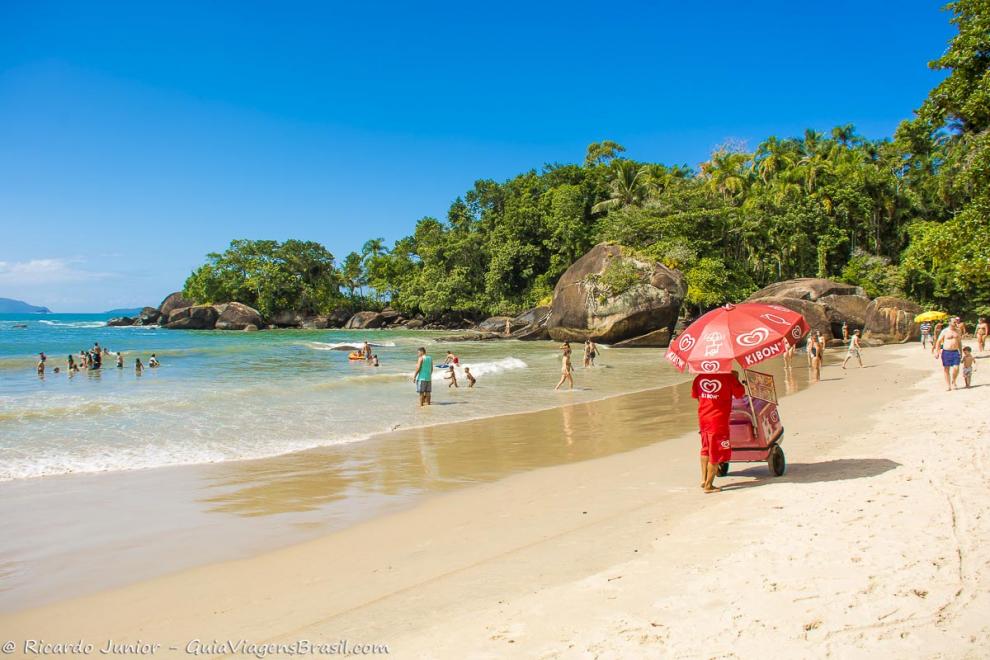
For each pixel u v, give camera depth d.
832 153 62.69
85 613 4.97
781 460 7.81
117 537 6.84
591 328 44.03
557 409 16.42
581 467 9.66
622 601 4.41
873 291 48.94
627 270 43.25
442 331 74.75
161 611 4.98
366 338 57.88
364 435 12.94
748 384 7.82
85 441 12.20
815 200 56.09
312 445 11.93
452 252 78.75
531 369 28.06
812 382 19.48
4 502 8.20
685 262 49.16
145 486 9.00
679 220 52.06
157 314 98.38
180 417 15.10
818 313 36.97
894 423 10.95
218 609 4.98
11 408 16.19
